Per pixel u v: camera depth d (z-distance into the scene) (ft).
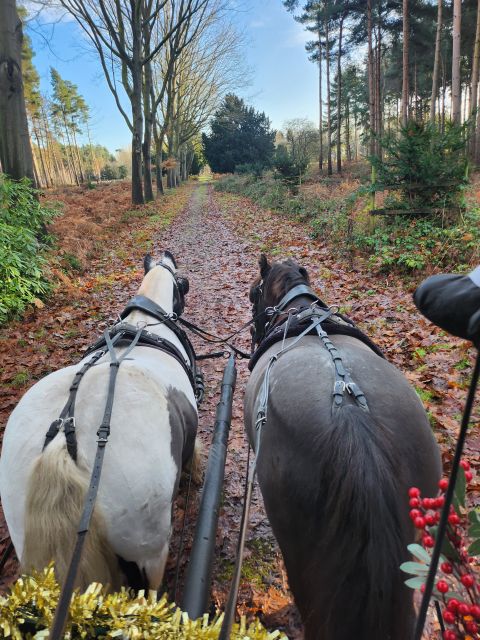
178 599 9.59
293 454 6.06
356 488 5.18
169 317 11.73
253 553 11.19
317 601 5.57
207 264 41.68
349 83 159.74
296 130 190.70
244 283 34.76
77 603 5.22
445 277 4.66
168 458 7.41
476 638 4.21
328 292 28.76
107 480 6.74
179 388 8.92
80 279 37.06
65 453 6.66
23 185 34.17
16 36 35.50
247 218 66.64
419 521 4.42
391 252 30.76
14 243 30.42
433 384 16.89
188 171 263.70
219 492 8.57
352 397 6.31
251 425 8.20
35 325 26.71
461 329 4.39
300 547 5.96
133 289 34.73
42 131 234.58
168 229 63.87
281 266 11.66
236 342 24.56
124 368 8.27
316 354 7.55
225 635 4.43
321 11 110.52
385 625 5.04
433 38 106.32
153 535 7.12
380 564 4.98
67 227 51.65
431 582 3.67
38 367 21.43
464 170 33.19
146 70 93.40
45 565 6.17
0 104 35.45
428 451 6.24
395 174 34.81
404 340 20.40
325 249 39.40
